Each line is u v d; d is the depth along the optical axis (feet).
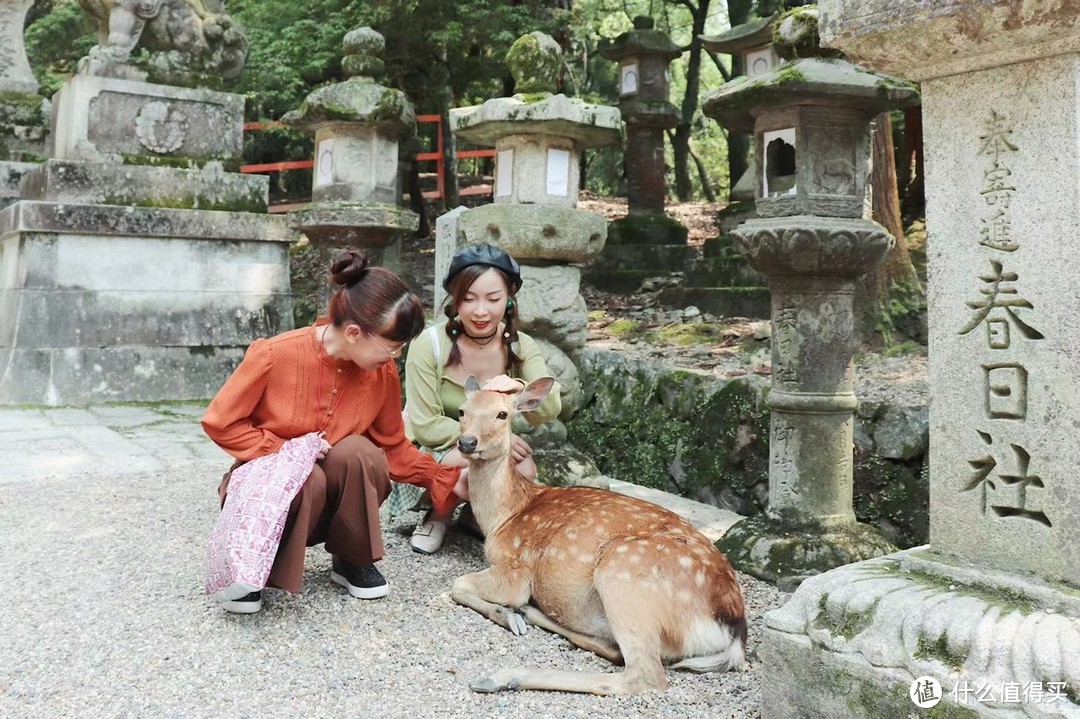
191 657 8.68
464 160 70.64
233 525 9.17
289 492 9.29
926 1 6.88
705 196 79.71
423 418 12.05
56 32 47.57
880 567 7.72
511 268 11.71
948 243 7.47
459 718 7.65
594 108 13.64
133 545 12.23
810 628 7.21
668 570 8.48
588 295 31.86
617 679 8.13
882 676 6.68
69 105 26.35
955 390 7.45
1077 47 6.55
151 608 9.88
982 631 6.37
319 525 10.17
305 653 8.89
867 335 21.70
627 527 9.12
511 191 14.10
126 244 25.86
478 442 9.84
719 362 20.36
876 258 11.24
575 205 14.46
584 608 9.16
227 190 27.66
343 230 23.20
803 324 11.55
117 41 26.30
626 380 18.11
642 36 36.88
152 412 24.67
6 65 35.55
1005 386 7.11
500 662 8.84
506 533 9.97
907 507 13.20
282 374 9.76
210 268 27.14
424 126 51.29
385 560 11.89
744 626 8.84
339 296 9.42
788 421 11.87
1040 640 6.15
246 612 9.62
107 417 23.48
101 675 8.28
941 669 6.37
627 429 17.74
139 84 26.50
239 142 28.25
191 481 16.37
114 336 25.63
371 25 38.04
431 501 12.66
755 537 11.85
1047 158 6.79
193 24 27.43
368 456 9.89
